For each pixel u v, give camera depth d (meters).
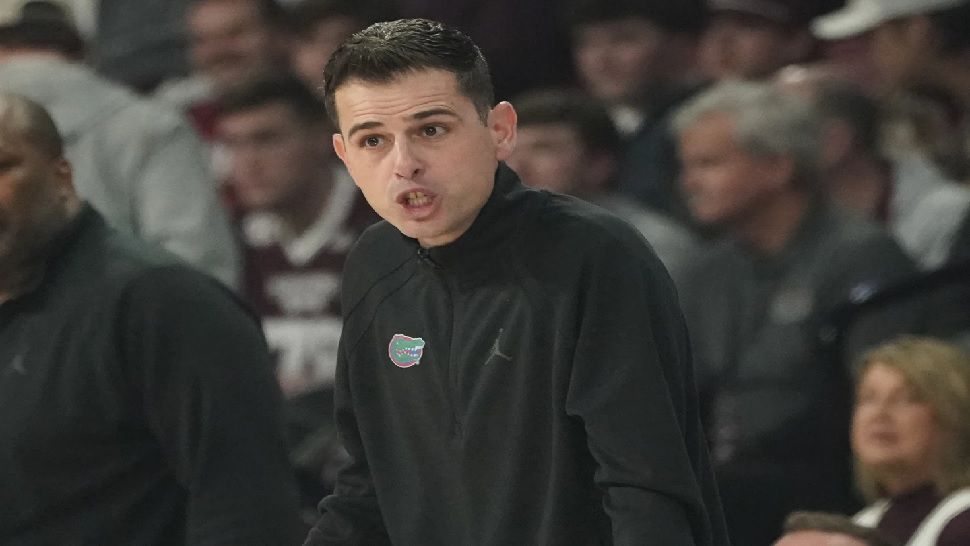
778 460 17.86
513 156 21.14
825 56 25.80
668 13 24.78
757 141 18.94
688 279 19.31
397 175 9.18
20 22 19.77
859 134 21.75
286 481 12.65
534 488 9.51
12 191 12.39
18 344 12.52
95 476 12.48
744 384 18.39
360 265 10.17
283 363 21.59
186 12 27.38
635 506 9.02
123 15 27.58
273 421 12.69
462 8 25.97
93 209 12.86
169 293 12.47
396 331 9.93
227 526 12.27
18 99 12.63
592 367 9.29
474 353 9.62
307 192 21.88
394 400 9.95
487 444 9.59
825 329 17.92
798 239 18.94
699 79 24.64
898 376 15.84
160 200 18.73
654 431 9.13
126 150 18.77
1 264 12.46
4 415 12.43
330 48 25.38
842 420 17.77
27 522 12.47
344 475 10.44
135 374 12.44
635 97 24.86
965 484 15.65
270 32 25.81
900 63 24.30
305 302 21.80
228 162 23.42
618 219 9.62
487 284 9.66
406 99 9.16
